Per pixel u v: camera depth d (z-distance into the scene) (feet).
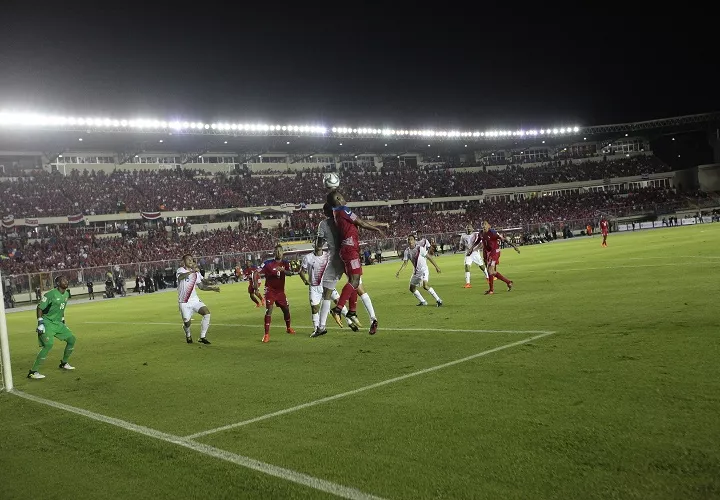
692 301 34.12
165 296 111.65
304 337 37.70
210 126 180.34
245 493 13.73
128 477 15.62
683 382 18.31
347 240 32.78
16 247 149.18
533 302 42.32
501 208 241.96
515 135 247.29
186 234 179.73
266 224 203.31
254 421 19.31
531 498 11.96
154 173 199.62
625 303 36.45
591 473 12.78
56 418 22.84
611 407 16.69
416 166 275.18
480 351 26.53
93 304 107.96
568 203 246.68
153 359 34.94
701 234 123.13
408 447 15.37
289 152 236.43
